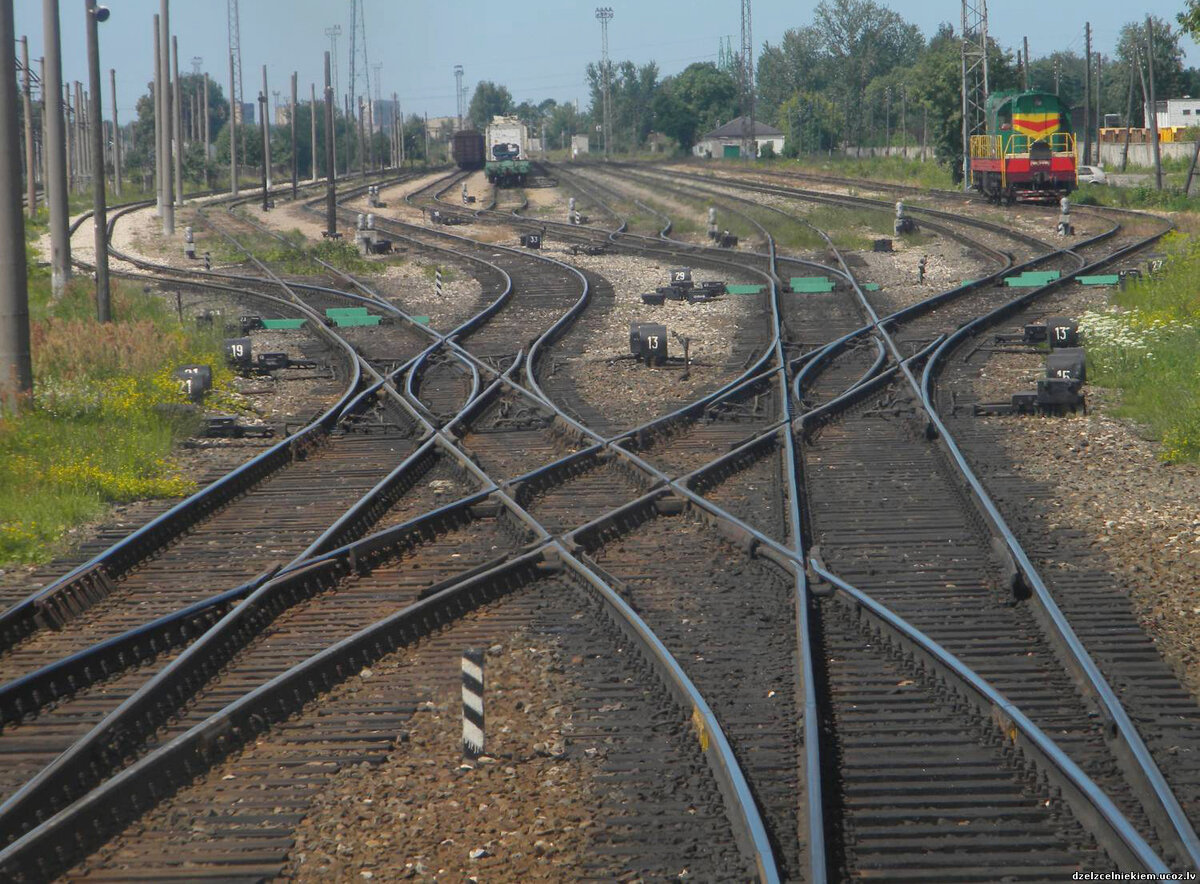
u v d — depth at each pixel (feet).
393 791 97.76
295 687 114.11
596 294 398.21
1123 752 98.89
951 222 578.66
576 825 91.61
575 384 266.16
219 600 135.95
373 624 126.72
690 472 188.65
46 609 135.33
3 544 159.94
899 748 102.06
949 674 113.91
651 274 448.65
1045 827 89.40
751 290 387.75
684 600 137.59
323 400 262.26
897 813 91.61
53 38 349.00
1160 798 89.04
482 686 102.32
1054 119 613.11
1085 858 85.40
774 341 291.38
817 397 244.42
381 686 117.80
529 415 234.99
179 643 130.11
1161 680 113.70
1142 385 241.76
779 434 209.87
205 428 234.17
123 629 134.31
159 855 88.84
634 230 618.44
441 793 97.09
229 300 421.18
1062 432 212.23
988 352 286.05
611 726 107.86
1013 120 617.62
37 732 109.40
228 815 94.12
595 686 116.47
